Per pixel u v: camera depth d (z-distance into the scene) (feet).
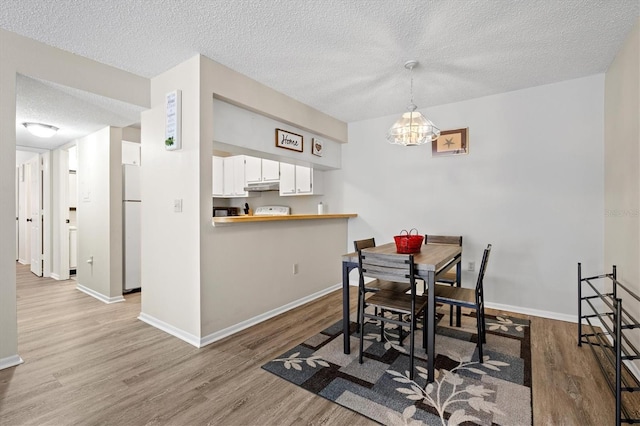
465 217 11.48
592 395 5.90
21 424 5.17
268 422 5.23
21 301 11.90
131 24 6.82
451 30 7.05
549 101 10.02
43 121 11.15
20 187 20.18
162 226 9.11
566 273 9.85
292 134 11.50
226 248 8.73
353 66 8.79
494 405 5.62
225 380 6.45
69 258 16.21
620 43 7.56
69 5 6.15
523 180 10.46
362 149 13.89
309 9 6.32
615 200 8.20
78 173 13.71
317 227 12.51
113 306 11.30
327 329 9.14
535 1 6.06
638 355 5.57
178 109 8.52
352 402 5.73
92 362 7.18
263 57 8.27
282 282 10.74
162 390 6.11
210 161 8.30
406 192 12.74
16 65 7.17
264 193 18.21
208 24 6.83
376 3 6.14
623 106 7.55
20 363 7.12
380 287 8.59
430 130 8.12
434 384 6.28
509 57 8.27
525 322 9.65
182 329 8.54
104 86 8.68
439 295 7.68
